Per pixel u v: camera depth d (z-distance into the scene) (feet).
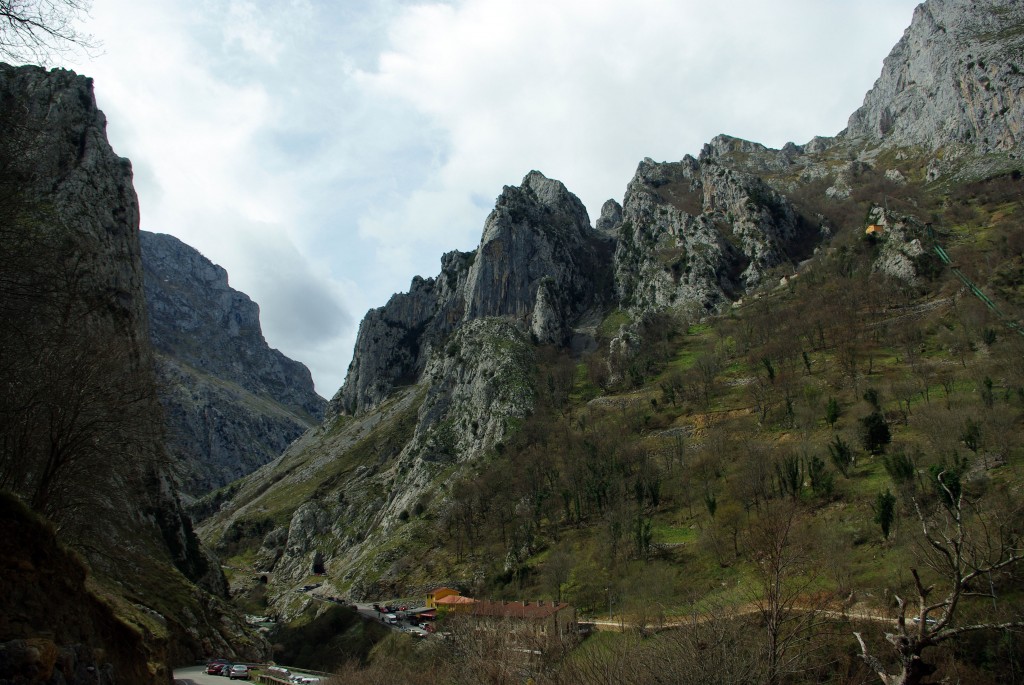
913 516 204.44
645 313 620.49
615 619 229.04
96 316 162.40
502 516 400.26
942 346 369.71
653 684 87.30
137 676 112.68
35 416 116.98
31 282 92.79
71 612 86.63
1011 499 178.19
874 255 542.98
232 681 212.23
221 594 344.69
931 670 51.88
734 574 221.87
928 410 280.10
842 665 93.20
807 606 104.22
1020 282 395.96
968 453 241.55
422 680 169.27
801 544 153.28
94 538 213.87
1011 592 116.67
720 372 469.98
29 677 66.95
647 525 289.74
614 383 547.08
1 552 75.05
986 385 267.59
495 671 128.67
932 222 563.89
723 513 264.93
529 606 250.37
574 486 384.47
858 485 253.65
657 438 408.46
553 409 532.32
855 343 414.00
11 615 73.46
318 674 260.83
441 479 507.71
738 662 81.41
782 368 418.31
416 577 398.42
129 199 360.69
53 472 117.19
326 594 432.66
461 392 602.03
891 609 136.26
